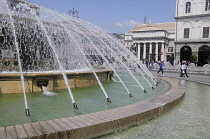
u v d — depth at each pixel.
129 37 83.56
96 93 7.16
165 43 72.25
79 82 8.23
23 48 9.18
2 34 8.59
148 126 4.01
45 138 2.87
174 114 4.90
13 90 6.59
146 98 6.59
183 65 17.80
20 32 8.98
